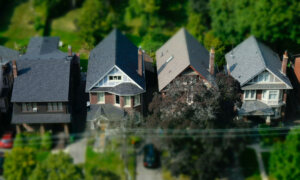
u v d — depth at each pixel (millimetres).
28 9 109500
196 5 100500
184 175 59562
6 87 74062
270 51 81312
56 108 70188
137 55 83000
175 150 58844
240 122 63969
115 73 71438
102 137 64438
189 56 73062
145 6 100438
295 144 58406
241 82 72688
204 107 65625
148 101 76625
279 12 81750
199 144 59250
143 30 101000
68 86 70312
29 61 72875
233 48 88000
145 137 62719
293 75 79375
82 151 63625
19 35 101500
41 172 56438
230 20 89375
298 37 84062
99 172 58406
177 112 64562
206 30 99812
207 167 57656
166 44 85500
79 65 80812
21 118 69875
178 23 104125
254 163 62625
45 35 101750
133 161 61312
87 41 95375
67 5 110688
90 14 95125
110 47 79250
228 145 58906
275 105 73750
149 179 59688
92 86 71250
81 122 72062
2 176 62031
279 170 58812
